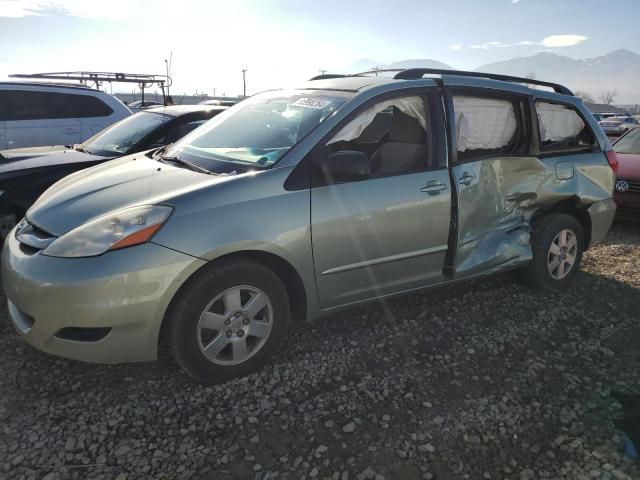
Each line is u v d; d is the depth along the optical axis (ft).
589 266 17.07
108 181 10.54
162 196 9.14
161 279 8.54
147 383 9.59
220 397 9.25
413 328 12.12
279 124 11.26
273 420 8.69
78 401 8.98
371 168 11.72
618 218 22.36
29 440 7.97
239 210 9.20
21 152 17.84
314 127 10.43
